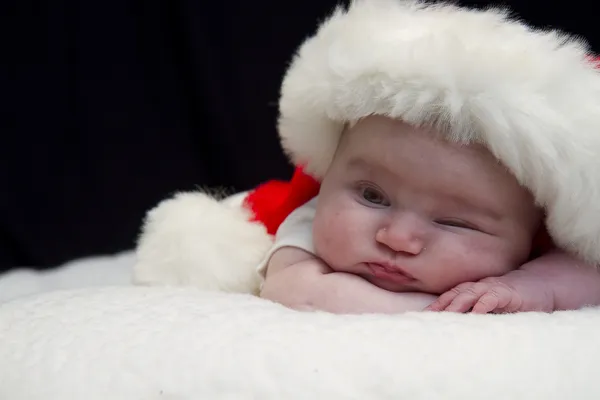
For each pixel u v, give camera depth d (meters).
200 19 1.51
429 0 0.85
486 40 0.68
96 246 1.50
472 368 0.49
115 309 0.58
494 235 0.70
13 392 0.51
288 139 0.86
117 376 0.49
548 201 0.68
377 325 0.54
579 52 0.71
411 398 0.47
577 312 0.61
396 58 0.66
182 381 0.48
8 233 1.45
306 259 0.78
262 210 0.97
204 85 1.52
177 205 0.92
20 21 1.43
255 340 0.51
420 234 0.69
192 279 0.84
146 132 1.54
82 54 1.47
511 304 0.67
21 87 1.45
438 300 0.68
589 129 0.65
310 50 0.79
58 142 1.49
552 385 0.50
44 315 0.58
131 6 1.49
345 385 0.48
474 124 0.66
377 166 0.71
